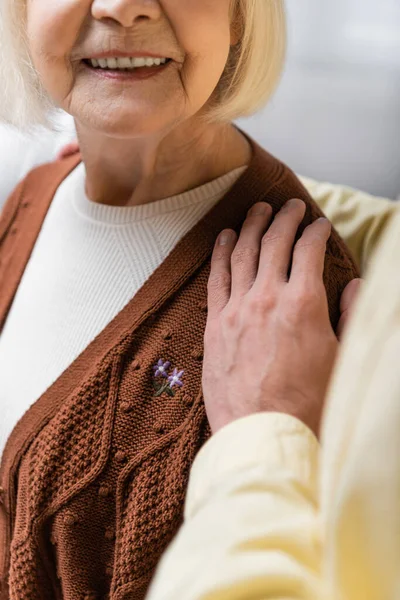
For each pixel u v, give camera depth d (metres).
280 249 0.58
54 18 0.56
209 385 0.55
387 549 0.36
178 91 0.57
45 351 0.65
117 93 0.57
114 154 0.64
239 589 0.39
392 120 1.16
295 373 0.52
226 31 0.58
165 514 0.56
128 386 0.59
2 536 0.67
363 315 0.39
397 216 0.40
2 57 0.66
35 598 0.62
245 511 0.42
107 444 0.58
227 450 0.47
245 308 0.55
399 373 0.36
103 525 0.58
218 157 0.65
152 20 0.55
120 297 0.64
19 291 0.71
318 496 0.43
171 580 0.41
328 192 0.82
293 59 1.15
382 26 1.13
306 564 0.41
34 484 0.60
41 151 0.91
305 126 1.18
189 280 0.61
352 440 0.37
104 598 0.60
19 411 0.65
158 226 0.65
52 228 0.72
